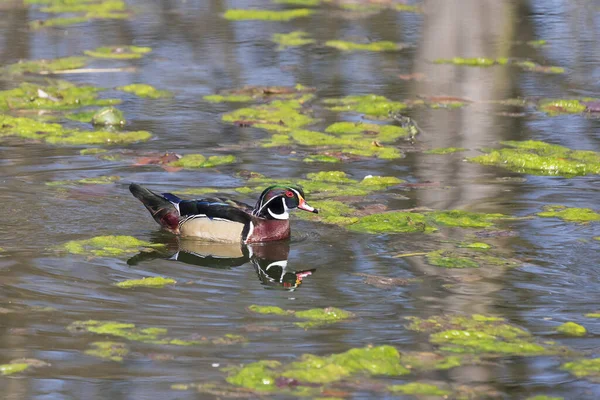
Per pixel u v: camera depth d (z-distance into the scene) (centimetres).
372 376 899
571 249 1270
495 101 2147
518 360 939
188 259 1269
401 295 1122
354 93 2216
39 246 1273
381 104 2086
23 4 3397
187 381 888
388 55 2641
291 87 2245
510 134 1877
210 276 1196
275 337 993
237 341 981
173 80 2350
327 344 976
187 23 3075
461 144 1811
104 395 862
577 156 1709
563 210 1426
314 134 1858
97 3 3412
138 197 1400
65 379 895
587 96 2178
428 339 989
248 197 1487
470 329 1012
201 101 2152
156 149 1767
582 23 3045
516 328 1017
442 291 1134
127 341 978
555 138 1848
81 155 1716
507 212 1428
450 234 1338
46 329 1007
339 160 1698
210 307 1081
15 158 1686
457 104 2114
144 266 1225
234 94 2195
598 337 995
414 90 2248
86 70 2417
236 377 893
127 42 2773
